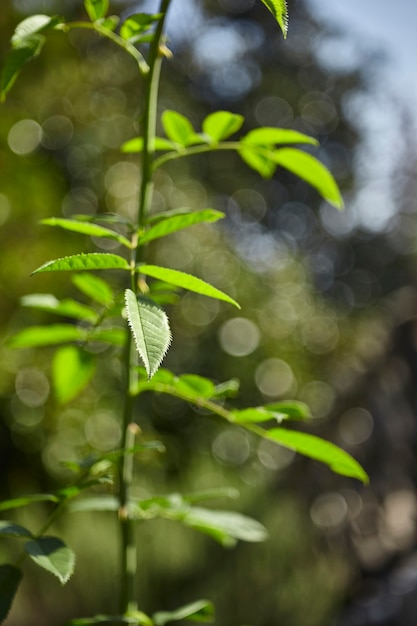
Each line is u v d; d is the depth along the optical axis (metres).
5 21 3.95
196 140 1.10
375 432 3.41
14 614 2.98
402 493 3.52
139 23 0.94
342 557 3.37
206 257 5.32
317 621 3.02
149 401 4.85
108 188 4.92
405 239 12.80
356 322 7.58
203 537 3.04
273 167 1.16
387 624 3.15
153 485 3.57
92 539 3.07
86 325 4.10
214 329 5.31
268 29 11.61
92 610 3.03
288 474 3.45
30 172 4.24
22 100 4.47
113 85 5.16
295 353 5.64
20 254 4.10
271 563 3.03
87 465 0.87
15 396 4.29
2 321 4.07
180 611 0.94
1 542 3.20
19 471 4.64
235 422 0.95
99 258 0.73
